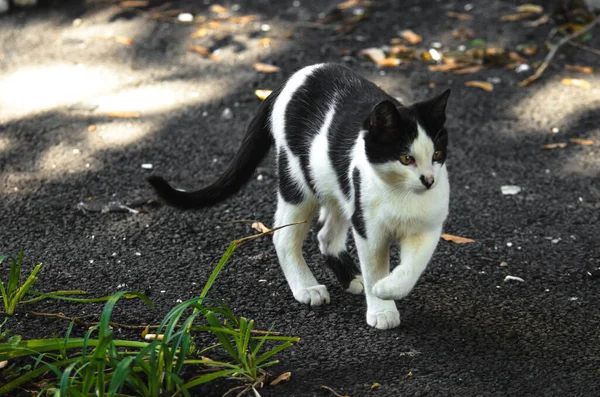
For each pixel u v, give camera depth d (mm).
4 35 8281
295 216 4660
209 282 3938
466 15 8586
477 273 4891
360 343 4223
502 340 4250
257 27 8438
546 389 3846
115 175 6035
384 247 4289
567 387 3859
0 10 8695
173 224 5434
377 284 4148
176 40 8188
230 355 4043
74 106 6996
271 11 8820
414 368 4008
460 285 4770
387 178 3988
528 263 5000
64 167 6125
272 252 5117
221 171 6125
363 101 4363
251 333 4266
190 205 4797
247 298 4648
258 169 6105
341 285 4805
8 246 5188
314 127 4453
